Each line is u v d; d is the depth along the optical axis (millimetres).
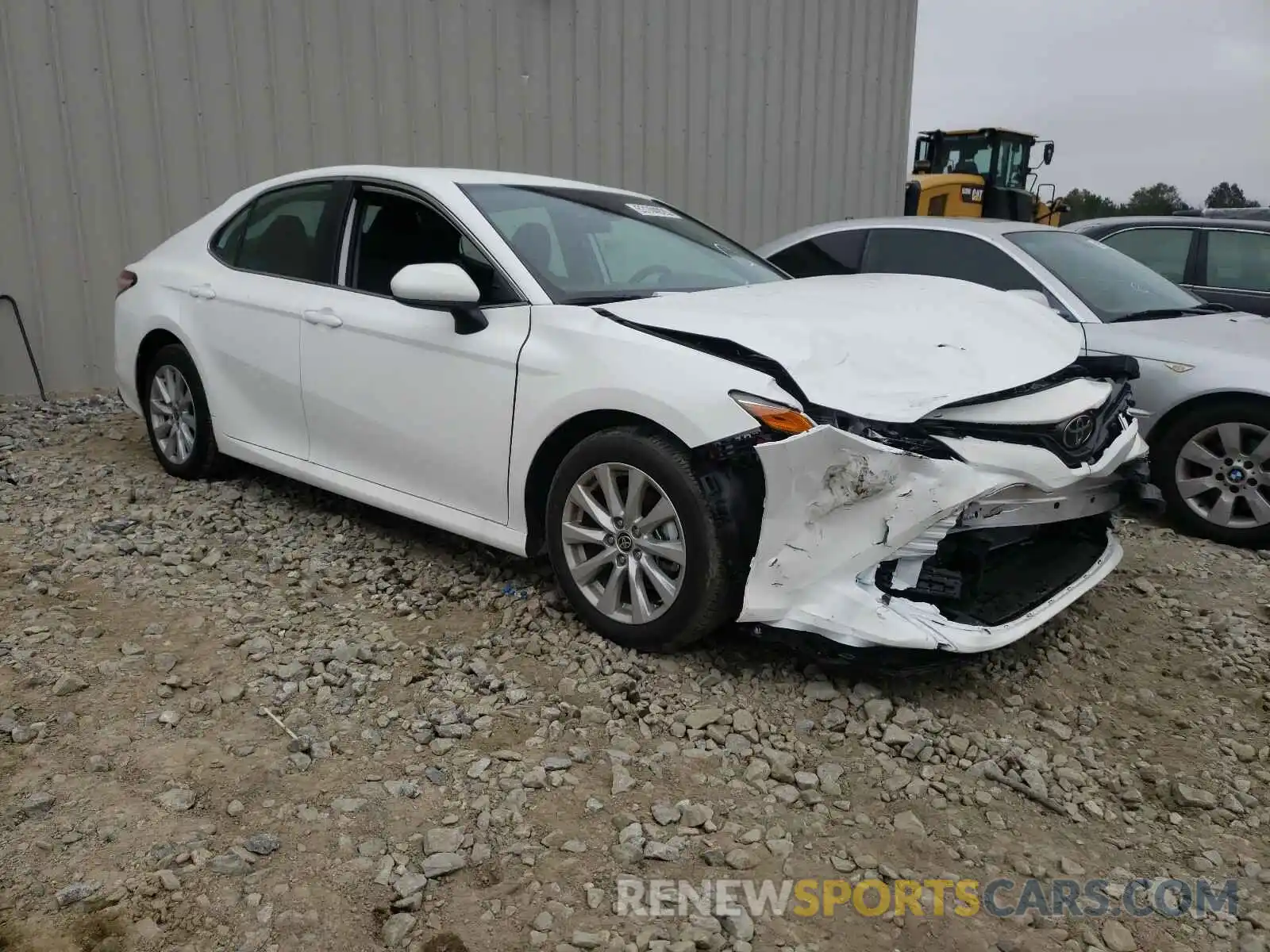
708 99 10109
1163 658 3717
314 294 4324
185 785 2639
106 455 5695
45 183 6867
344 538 4449
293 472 4488
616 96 9438
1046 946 2236
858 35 11414
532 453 3508
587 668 3318
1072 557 3643
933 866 2494
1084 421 3271
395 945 2137
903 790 2809
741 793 2738
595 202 4414
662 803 2652
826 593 3029
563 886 2336
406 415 3914
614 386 3236
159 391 5211
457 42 8391
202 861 2342
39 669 3184
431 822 2539
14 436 6062
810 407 2961
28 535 4348
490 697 3143
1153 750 3098
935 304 3654
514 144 8891
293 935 2152
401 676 3262
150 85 7129
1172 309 5605
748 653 3475
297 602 3799
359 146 8070
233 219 4984
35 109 6754
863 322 3330
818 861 2490
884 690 3299
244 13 7402
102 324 7258
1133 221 7680
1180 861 2586
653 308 3459
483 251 3789
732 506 3078
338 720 2998
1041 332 3646
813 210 11438
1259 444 4816
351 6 7832
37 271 6941
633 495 3277
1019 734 3139
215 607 3719
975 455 2998
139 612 3643
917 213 15211
